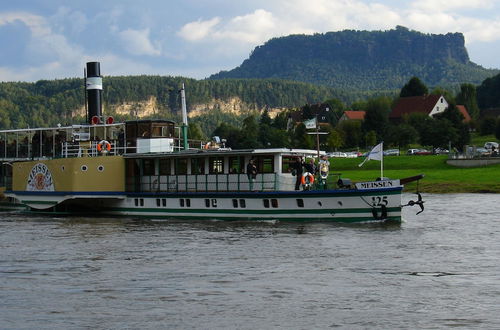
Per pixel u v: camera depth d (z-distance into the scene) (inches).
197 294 977.5
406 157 4611.2
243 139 6215.6
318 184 1763.0
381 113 6668.3
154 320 860.6
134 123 2114.9
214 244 1409.9
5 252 1343.5
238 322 851.4
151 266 1178.0
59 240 1507.1
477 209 2310.5
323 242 1422.2
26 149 2485.2
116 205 2055.9
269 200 1780.3
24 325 846.5
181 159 1956.2
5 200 2444.6
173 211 1937.7
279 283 1038.4
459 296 964.0
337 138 5885.8
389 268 1148.5
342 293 979.3
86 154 2150.6
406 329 823.7
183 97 2162.9
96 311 900.0
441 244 1414.9
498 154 4416.8
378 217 1684.3
